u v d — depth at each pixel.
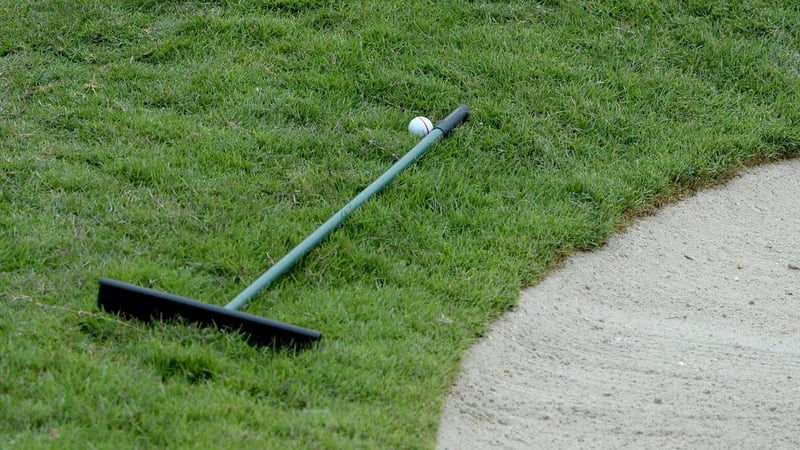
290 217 20.38
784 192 24.72
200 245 19.05
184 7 28.20
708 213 23.61
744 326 19.72
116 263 17.98
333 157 22.70
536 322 19.00
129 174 21.17
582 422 16.23
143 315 16.44
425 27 27.77
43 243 18.38
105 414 13.95
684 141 25.11
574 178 22.97
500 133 24.22
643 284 20.89
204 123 23.73
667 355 18.38
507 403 16.56
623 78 26.67
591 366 17.94
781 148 25.88
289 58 26.41
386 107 25.08
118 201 20.20
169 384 14.96
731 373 17.77
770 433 16.02
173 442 13.62
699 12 29.59
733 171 24.94
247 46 26.83
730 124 25.97
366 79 25.64
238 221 20.17
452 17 28.27
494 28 28.09
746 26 29.27
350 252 19.36
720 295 20.73
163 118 23.64
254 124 23.84
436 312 18.12
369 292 18.39
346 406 15.13
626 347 18.61
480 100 25.28
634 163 24.03
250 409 14.62
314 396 15.20
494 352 17.88
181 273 18.12
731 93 27.20
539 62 26.83
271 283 18.09
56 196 20.11
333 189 21.53
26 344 15.43
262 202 20.73
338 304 17.77
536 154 23.84
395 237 20.23
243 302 17.20
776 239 22.91
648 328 19.36
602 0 29.44
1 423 13.58
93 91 24.55
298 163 22.48
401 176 21.98
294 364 15.89
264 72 25.75
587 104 25.42
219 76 25.38
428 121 24.05
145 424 13.88
